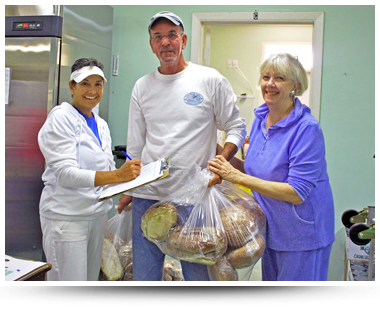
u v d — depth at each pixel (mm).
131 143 1635
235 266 1299
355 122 2594
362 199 2607
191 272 1438
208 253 1245
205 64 2910
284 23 2682
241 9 2658
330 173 2633
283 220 1399
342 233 2627
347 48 2576
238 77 4562
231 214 1336
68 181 1479
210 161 1405
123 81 2816
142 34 2773
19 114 2141
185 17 2725
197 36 2711
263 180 1363
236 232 1296
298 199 1335
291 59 1358
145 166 1420
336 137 2615
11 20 2131
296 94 1423
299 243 1393
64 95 2199
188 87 1440
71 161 1488
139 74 2799
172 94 1453
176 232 1303
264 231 1394
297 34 4426
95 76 1572
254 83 4535
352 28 2564
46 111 2107
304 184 1320
